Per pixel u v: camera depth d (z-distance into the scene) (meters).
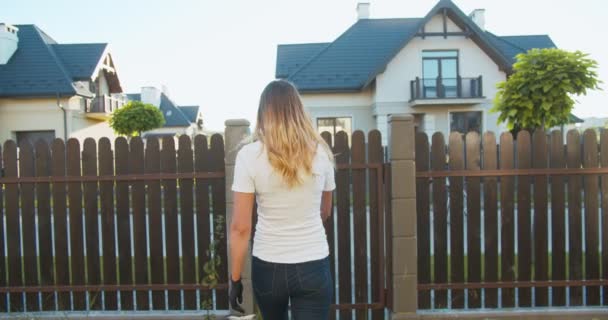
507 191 3.65
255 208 3.61
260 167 1.99
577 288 3.71
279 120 2.00
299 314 2.06
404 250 3.56
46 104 19.00
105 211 3.68
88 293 3.71
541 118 8.10
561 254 3.68
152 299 3.73
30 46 20.25
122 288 3.69
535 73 7.94
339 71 19.34
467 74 18.61
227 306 3.68
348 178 3.67
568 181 3.66
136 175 3.63
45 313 3.67
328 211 2.50
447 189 3.66
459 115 19.00
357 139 3.65
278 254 2.03
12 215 3.70
